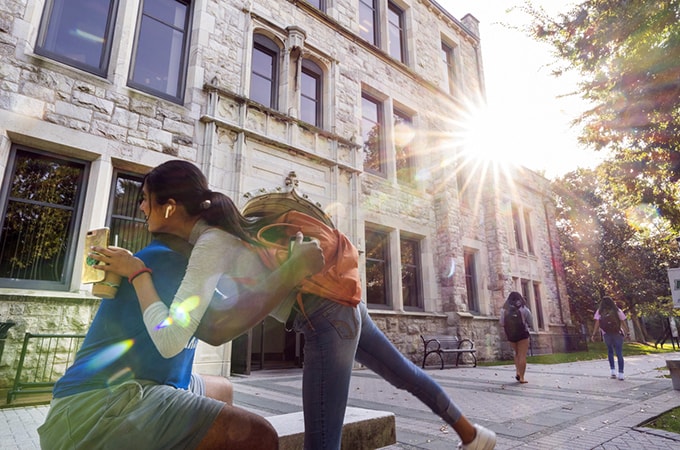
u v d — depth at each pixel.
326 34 11.96
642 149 7.24
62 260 6.65
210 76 8.85
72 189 6.98
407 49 15.12
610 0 5.75
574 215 28.09
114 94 7.45
